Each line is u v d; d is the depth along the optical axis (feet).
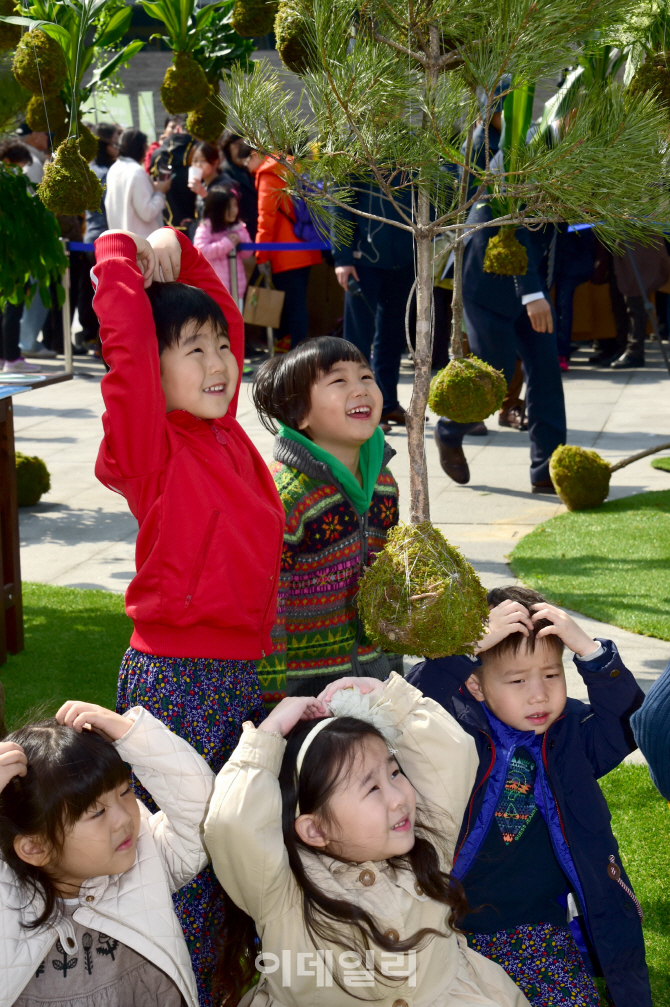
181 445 7.07
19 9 12.13
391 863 6.75
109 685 12.91
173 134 32.48
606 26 6.73
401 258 23.39
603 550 17.46
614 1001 7.22
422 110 7.12
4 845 6.04
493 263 13.39
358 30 7.29
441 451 21.90
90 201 10.95
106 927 6.20
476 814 7.56
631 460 19.84
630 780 10.66
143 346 6.81
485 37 6.77
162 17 12.84
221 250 29.81
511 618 7.38
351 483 8.09
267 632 7.45
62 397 32.45
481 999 6.64
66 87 11.85
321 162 7.52
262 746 6.45
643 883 8.86
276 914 6.49
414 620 6.83
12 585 13.89
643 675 12.80
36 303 36.29
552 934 7.53
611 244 7.14
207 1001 7.25
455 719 7.67
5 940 6.00
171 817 6.54
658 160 6.80
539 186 6.91
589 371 34.99
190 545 6.89
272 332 33.19
